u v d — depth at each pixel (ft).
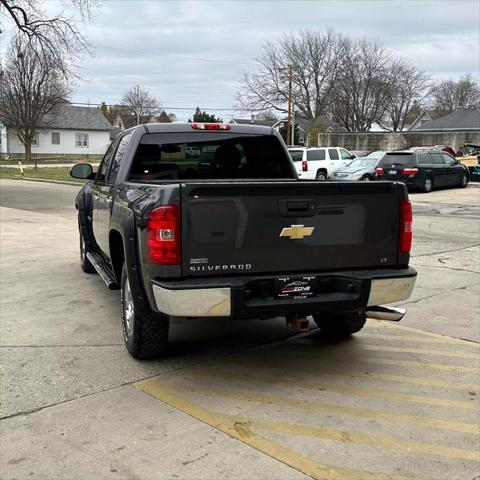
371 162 75.77
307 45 194.70
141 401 12.71
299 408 12.43
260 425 11.62
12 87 165.48
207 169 18.67
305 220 13.07
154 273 12.60
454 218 46.62
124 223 14.44
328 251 13.41
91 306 20.31
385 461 10.32
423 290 22.85
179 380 13.93
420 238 36.63
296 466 10.11
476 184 82.07
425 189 69.26
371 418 11.99
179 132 18.15
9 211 51.47
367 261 13.82
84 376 14.07
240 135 18.83
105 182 20.20
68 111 208.64
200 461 10.25
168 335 16.24
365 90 202.39
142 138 17.79
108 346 16.26
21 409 12.23
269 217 12.80
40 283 23.70
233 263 12.72
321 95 199.31
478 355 15.81
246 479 9.71
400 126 245.45
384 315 15.16
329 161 84.28
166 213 12.25
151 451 10.58
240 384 13.73
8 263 27.89
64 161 182.70
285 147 19.44
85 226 24.27
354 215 13.50
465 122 204.95
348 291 13.46
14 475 9.79
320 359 15.49
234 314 12.60
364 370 14.70
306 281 13.12
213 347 16.39
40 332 17.42
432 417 12.08
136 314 14.33
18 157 194.59
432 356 15.74
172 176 18.21
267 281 12.86
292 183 12.85
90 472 9.89
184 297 12.24
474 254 30.91
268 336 17.47
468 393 13.32
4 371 14.32
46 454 10.46
